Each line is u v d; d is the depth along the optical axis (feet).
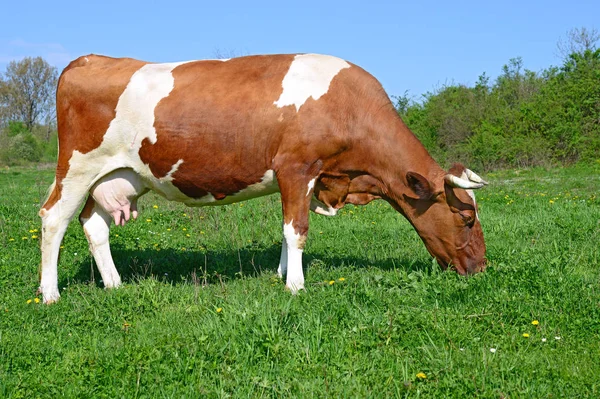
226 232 31.17
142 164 21.01
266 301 17.46
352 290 18.62
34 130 251.80
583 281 19.71
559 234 28.84
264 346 14.24
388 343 14.64
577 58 106.11
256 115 19.97
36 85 253.03
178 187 21.36
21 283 21.94
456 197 20.63
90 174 21.13
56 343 15.62
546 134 97.66
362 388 12.60
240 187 21.12
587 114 98.02
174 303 19.13
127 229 31.22
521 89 120.57
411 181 20.22
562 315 16.24
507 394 12.36
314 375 13.30
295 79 20.12
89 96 20.66
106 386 12.82
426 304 17.61
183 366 13.52
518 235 29.55
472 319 16.26
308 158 19.94
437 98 123.13
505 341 14.98
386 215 37.22
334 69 20.51
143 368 13.28
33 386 12.81
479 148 101.76
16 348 15.01
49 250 20.59
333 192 21.35
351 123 20.29
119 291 19.84
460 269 21.20
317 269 22.70
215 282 22.44
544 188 58.59
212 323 15.85
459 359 13.75
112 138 20.75
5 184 79.82
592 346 14.75
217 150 20.33
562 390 12.55
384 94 20.97
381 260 24.63
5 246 27.45
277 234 31.12
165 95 20.42
